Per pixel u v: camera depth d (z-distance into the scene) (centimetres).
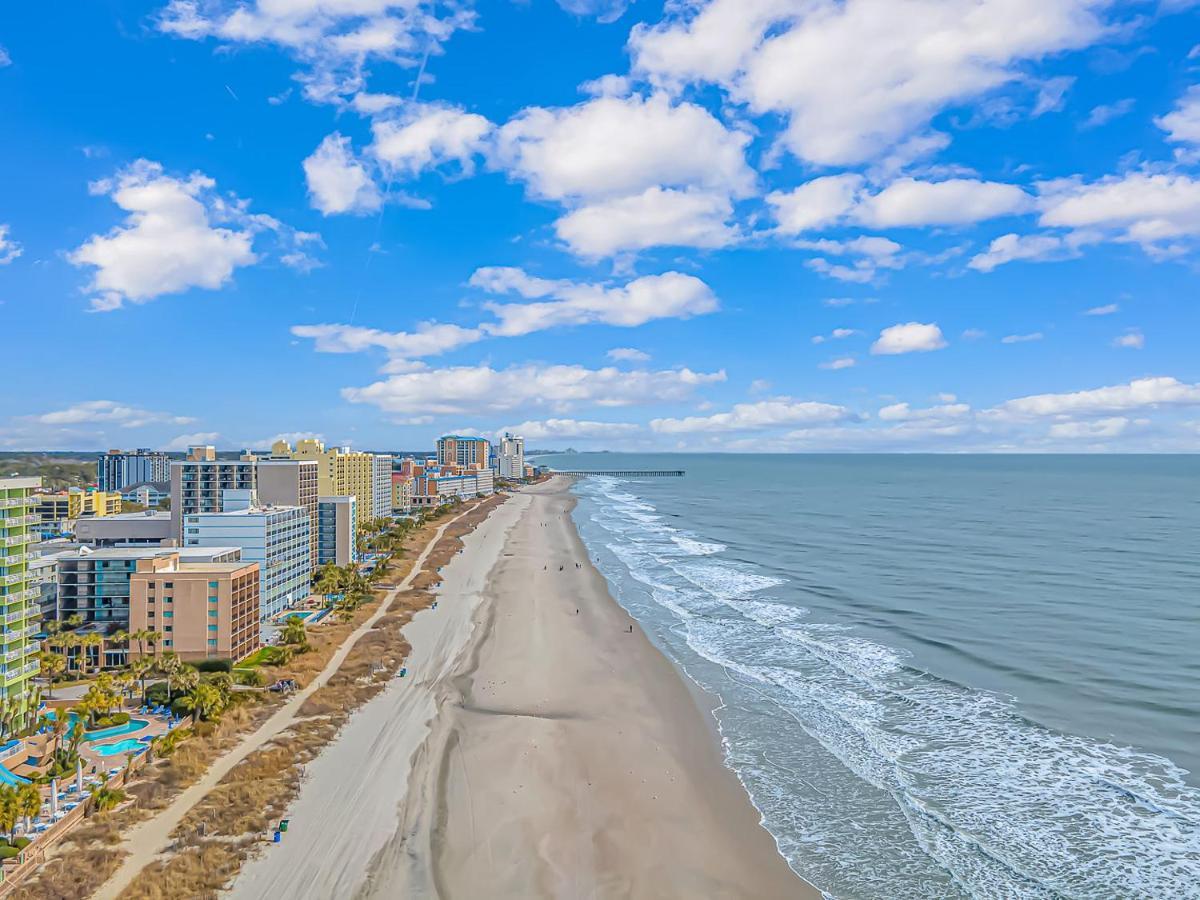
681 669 7050
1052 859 3825
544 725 5716
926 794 4531
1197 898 3488
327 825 4216
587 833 4188
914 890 3622
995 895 3559
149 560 7138
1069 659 6912
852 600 9681
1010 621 8325
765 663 7181
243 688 6391
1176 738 5197
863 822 4253
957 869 3772
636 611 9531
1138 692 6050
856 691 6322
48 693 6369
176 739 5072
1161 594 9481
